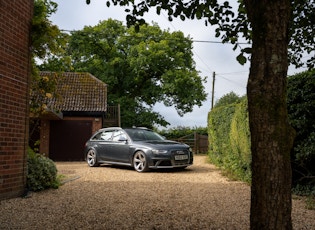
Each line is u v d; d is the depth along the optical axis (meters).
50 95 9.12
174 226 4.66
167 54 29.05
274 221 2.94
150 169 11.83
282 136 2.98
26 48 7.05
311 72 7.08
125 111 28.88
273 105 2.99
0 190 6.18
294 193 7.42
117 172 11.12
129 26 5.51
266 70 3.02
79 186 8.12
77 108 19.95
